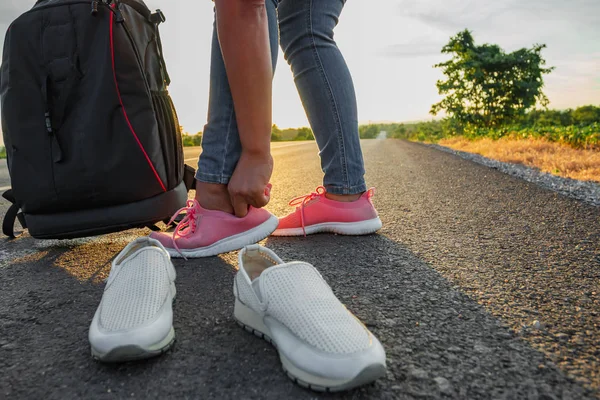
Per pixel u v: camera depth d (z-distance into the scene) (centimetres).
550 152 595
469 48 2531
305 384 73
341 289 118
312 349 73
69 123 141
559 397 70
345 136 168
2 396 73
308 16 158
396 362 81
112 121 142
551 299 108
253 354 85
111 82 140
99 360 82
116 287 95
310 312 78
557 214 210
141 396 73
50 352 88
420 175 403
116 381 77
